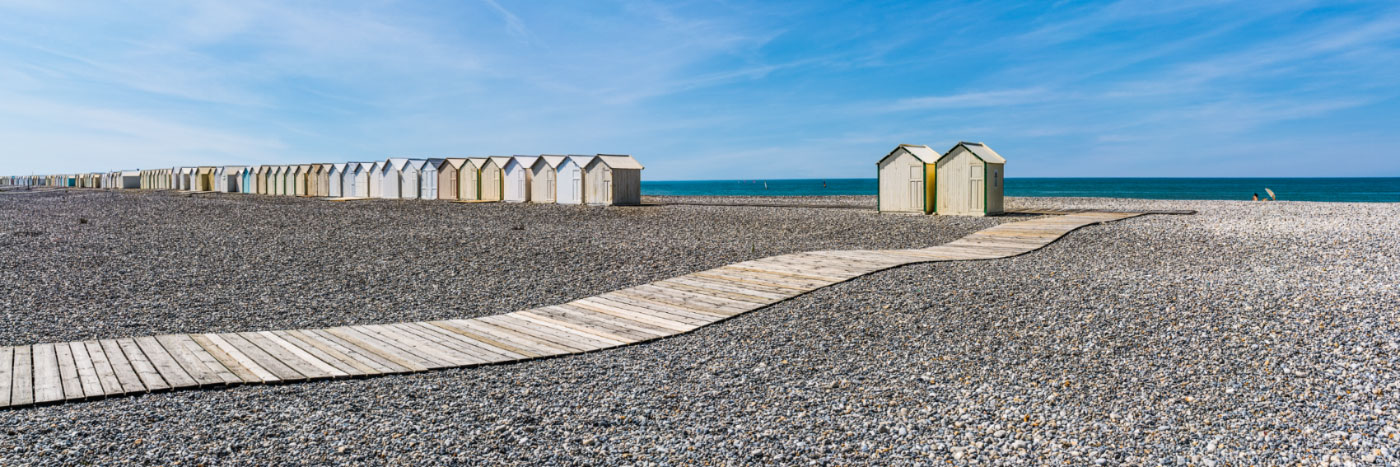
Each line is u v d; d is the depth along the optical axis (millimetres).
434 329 8125
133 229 18828
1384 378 5750
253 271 11977
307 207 28922
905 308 8594
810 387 5984
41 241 15703
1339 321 7320
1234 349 6613
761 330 7934
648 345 7461
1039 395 5676
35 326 8109
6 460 4402
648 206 28828
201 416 5234
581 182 30891
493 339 7648
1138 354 6605
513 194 34375
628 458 4570
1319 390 5574
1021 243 14234
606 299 9734
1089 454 4594
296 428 5020
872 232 17328
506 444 4777
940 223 19266
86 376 6059
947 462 4516
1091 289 9242
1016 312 8195
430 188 38219
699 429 5059
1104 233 15586
